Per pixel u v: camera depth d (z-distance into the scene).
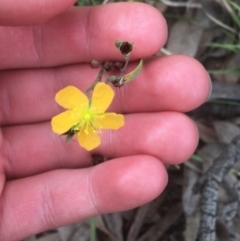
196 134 0.11
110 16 0.11
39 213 0.11
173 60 0.11
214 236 0.12
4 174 0.11
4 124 0.12
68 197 0.11
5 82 0.11
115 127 0.10
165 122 0.11
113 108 0.11
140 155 0.10
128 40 0.11
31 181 0.11
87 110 0.10
